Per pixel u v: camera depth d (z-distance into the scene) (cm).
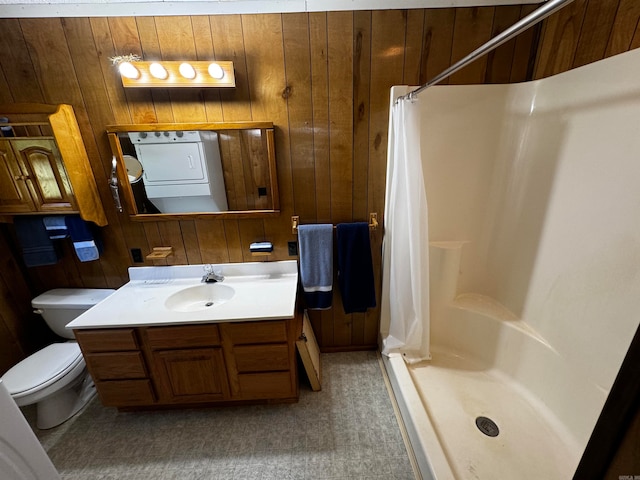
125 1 138
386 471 134
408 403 143
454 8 145
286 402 172
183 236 180
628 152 107
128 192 165
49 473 93
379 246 192
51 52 143
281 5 142
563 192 138
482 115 165
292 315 143
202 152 161
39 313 176
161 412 169
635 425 44
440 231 186
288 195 175
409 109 142
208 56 148
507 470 124
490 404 155
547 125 145
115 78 148
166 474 136
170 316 145
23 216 159
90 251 168
